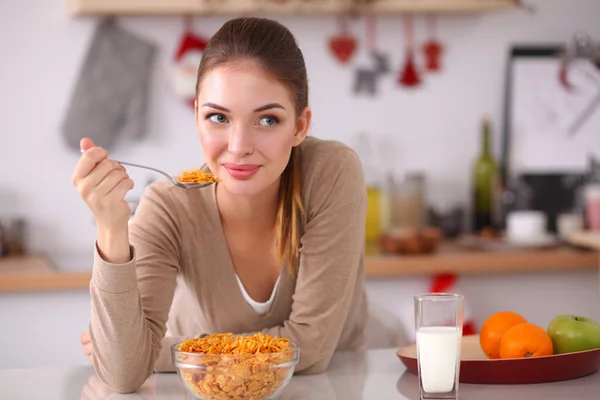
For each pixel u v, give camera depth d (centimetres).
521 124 352
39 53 324
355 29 344
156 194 149
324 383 131
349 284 146
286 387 129
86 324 276
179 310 180
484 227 344
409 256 300
